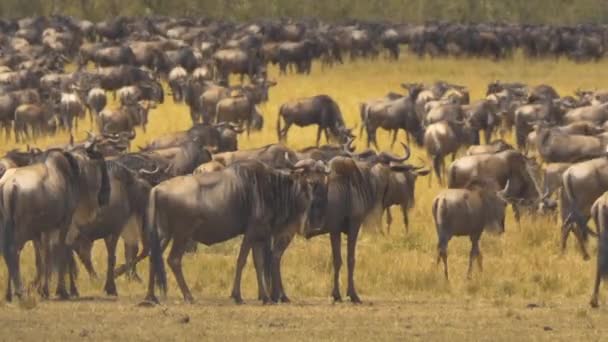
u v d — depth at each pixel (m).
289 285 74.12
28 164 76.50
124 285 74.31
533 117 145.62
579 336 56.81
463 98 173.50
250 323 59.12
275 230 67.81
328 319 60.56
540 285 74.31
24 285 70.06
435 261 83.56
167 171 82.75
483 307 66.38
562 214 91.50
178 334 55.78
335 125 152.00
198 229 65.62
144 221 73.12
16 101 164.75
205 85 175.50
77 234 70.88
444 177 128.38
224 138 117.06
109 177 70.62
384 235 92.25
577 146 119.19
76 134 162.88
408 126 151.00
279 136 151.62
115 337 54.97
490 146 109.50
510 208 107.06
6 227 64.88
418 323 59.66
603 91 180.62
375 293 73.19
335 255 69.56
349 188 68.94
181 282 66.12
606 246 65.25
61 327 57.28
